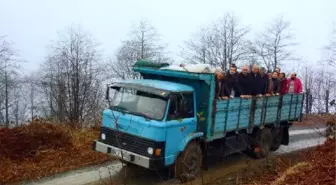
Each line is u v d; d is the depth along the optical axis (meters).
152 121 8.73
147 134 8.70
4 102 45.00
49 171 9.43
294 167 8.41
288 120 14.24
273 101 12.81
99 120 14.44
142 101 9.20
